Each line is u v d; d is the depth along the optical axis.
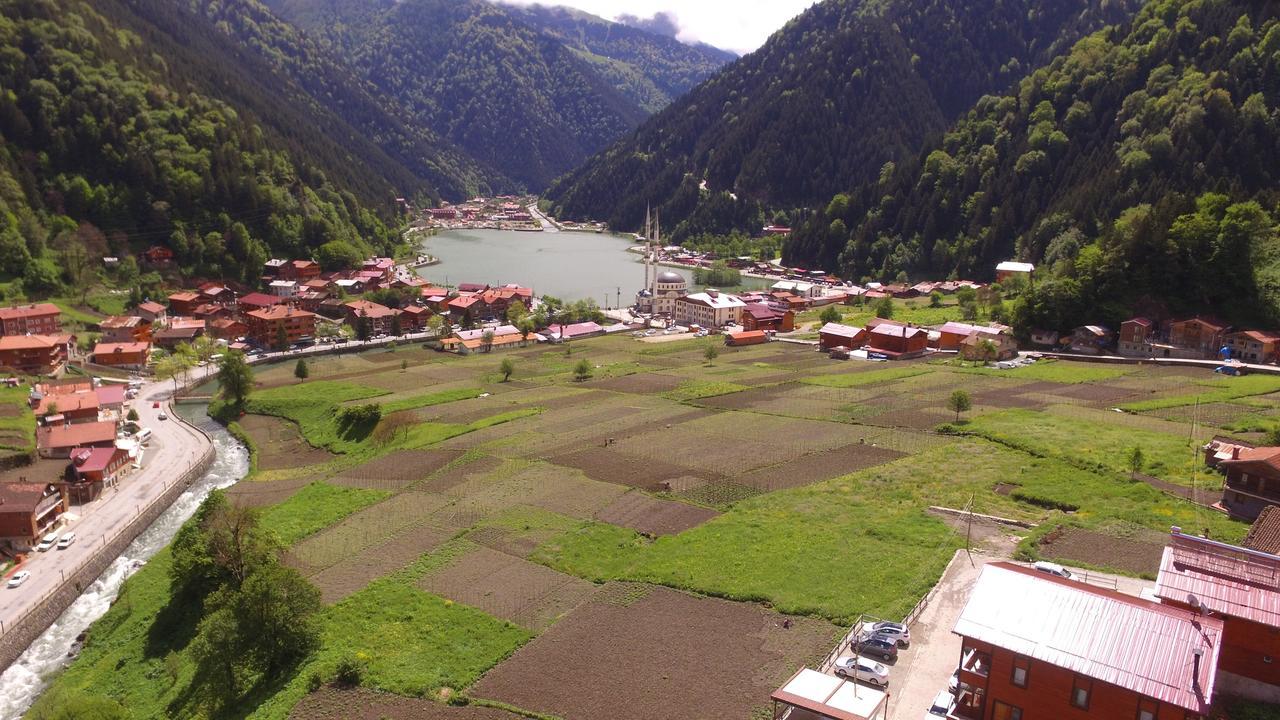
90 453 114.06
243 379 151.12
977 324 197.00
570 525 86.19
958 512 82.69
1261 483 76.31
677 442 115.06
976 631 47.12
